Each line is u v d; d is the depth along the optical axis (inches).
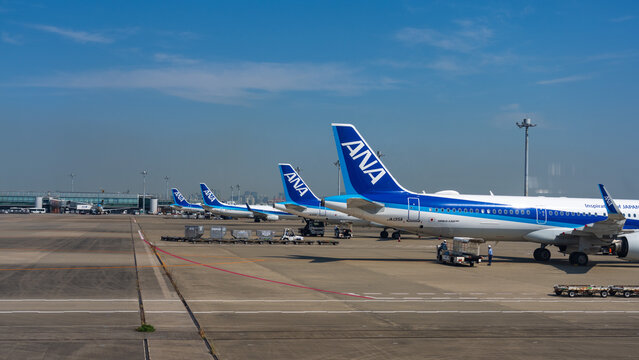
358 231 4303.6
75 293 1053.2
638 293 1168.8
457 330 802.8
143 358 605.3
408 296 1121.4
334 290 1181.7
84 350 630.5
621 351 692.1
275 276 1398.9
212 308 928.9
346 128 1866.4
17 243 2375.7
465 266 1759.4
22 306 903.7
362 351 667.4
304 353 651.5
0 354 605.9
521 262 1936.5
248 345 681.0
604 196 1649.9
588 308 1018.1
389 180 1879.9
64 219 6033.5
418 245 2716.5
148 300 990.4
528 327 835.4
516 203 1914.4
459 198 1900.8
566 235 1868.8
